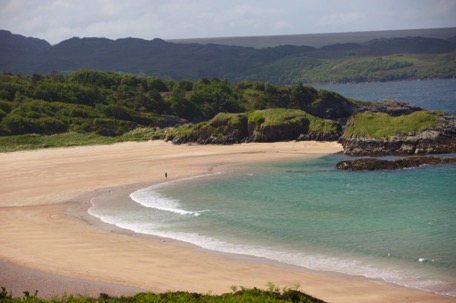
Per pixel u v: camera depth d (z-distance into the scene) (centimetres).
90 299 2955
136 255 4088
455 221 4666
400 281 3384
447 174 6906
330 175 7256
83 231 4878
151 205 5838
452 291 3189
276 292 2878
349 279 3453
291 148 10175
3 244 4478
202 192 6425
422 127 9025
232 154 9725
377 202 5525
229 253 4094
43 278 3572
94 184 7300
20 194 6881
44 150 11238
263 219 5034
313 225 4759
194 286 3362
